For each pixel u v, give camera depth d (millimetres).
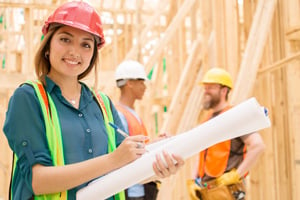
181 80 4215
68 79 1347
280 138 3760
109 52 6957
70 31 1296
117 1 7582
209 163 2773
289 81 3676
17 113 1229
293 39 3631
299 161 3627
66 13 1291
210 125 1154
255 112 1094
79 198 1261
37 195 1219
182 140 1184
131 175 1204
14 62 7320
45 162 1207
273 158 3779
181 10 4266
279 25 3730
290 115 3688
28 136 1215
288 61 3381
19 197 1241
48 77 1322
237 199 2646
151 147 1317
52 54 1305
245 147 2727
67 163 1248
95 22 1322
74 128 1286
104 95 1500
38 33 5238
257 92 3791
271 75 3791
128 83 3125
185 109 4062
